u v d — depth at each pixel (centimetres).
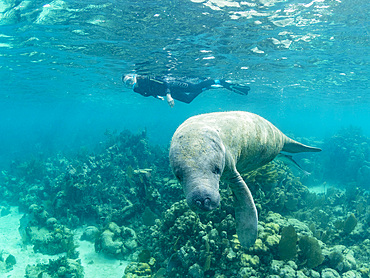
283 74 2233
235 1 984
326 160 2464
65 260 901
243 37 1342
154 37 1341
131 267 806
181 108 6594
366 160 2395
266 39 1378
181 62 1789
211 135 286
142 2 991
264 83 2709
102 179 1616
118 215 1188
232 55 1647
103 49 1575
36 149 3772
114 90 3328
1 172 2434
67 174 1434
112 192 1416
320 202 1275
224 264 645
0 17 1162
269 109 6775
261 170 942
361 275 678
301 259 647
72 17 1151
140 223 1152
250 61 1792
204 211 239
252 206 359
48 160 2502
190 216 743
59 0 1007
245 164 404
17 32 1330
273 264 597
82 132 5981
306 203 1231
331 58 1728
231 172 335
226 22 1164
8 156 3522
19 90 3406
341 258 657
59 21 1193
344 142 2567
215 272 650
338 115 8519
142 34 1305
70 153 2814
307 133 5459
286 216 988
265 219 798
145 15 1103
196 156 261
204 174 253
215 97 3881
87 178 1466
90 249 1089
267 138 419
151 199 1173
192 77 2248
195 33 1284
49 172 2019
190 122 321
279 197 962
